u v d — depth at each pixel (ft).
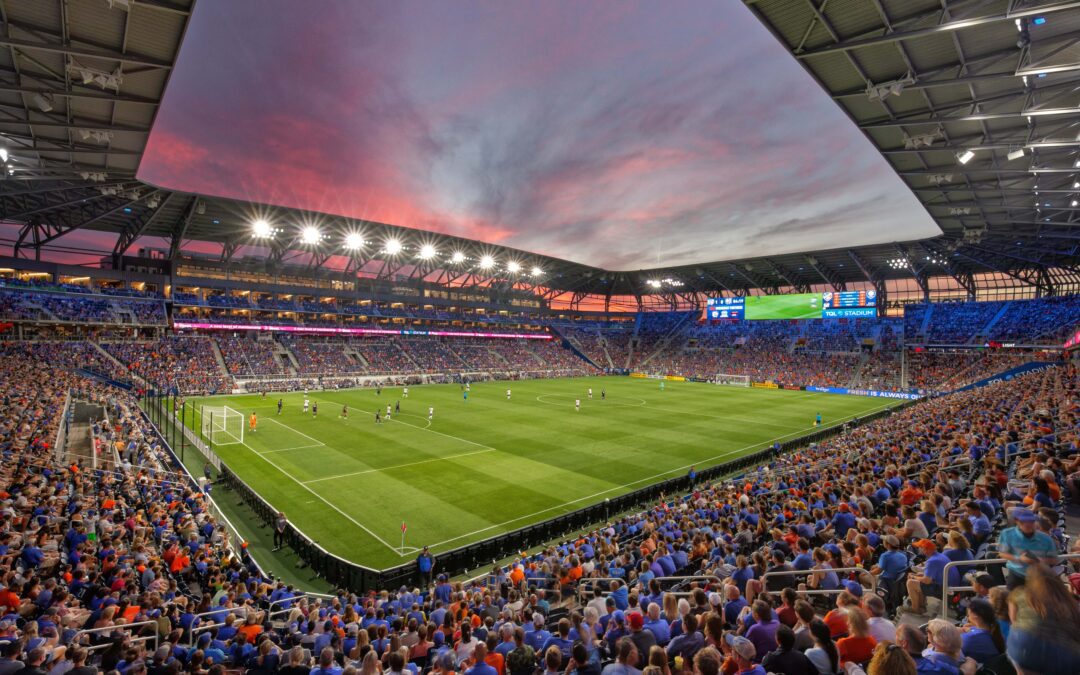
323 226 219.82
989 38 69.00
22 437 78.54
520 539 71.15
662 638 26.27
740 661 16.90
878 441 90.07
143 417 131.85
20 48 72.69
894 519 39.09
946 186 125.90
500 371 303.07
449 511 82.48
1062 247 197.98
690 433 145.28
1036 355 223.71
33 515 49.06
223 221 207.82
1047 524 22.17
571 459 114.01
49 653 23.11
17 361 159.84
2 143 100.48
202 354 223.71
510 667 21.52
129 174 133.49
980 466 53.88
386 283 316.19
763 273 305.73
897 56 75.05
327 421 151.12
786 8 67.72
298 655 23.59
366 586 59.52
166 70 82.12
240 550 66.54
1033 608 10.98
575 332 399.03
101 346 198.39
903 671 11.43
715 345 350.84
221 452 113.50
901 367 261.65
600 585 45.11
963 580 25.45
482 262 289.94
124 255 230.27
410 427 144.66
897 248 234.79
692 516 66.23
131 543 50.98
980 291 279.08
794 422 166.30
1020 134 93.09
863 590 28.43
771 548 41.34
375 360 275.80
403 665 23.30
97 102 90.74
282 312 269.44
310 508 82.53
